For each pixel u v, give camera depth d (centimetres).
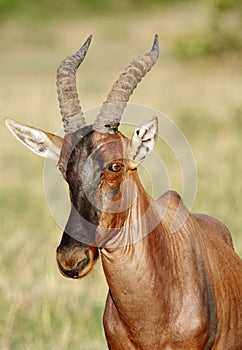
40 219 2141
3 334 1467
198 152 2670
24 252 1819
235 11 4669
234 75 4366
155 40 1106
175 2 8544
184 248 1088
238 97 3462
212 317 1087
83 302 1581
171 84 4138
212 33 4700
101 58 6059
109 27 7550
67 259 970
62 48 6756
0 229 2027
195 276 1077
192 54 4734
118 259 1032
